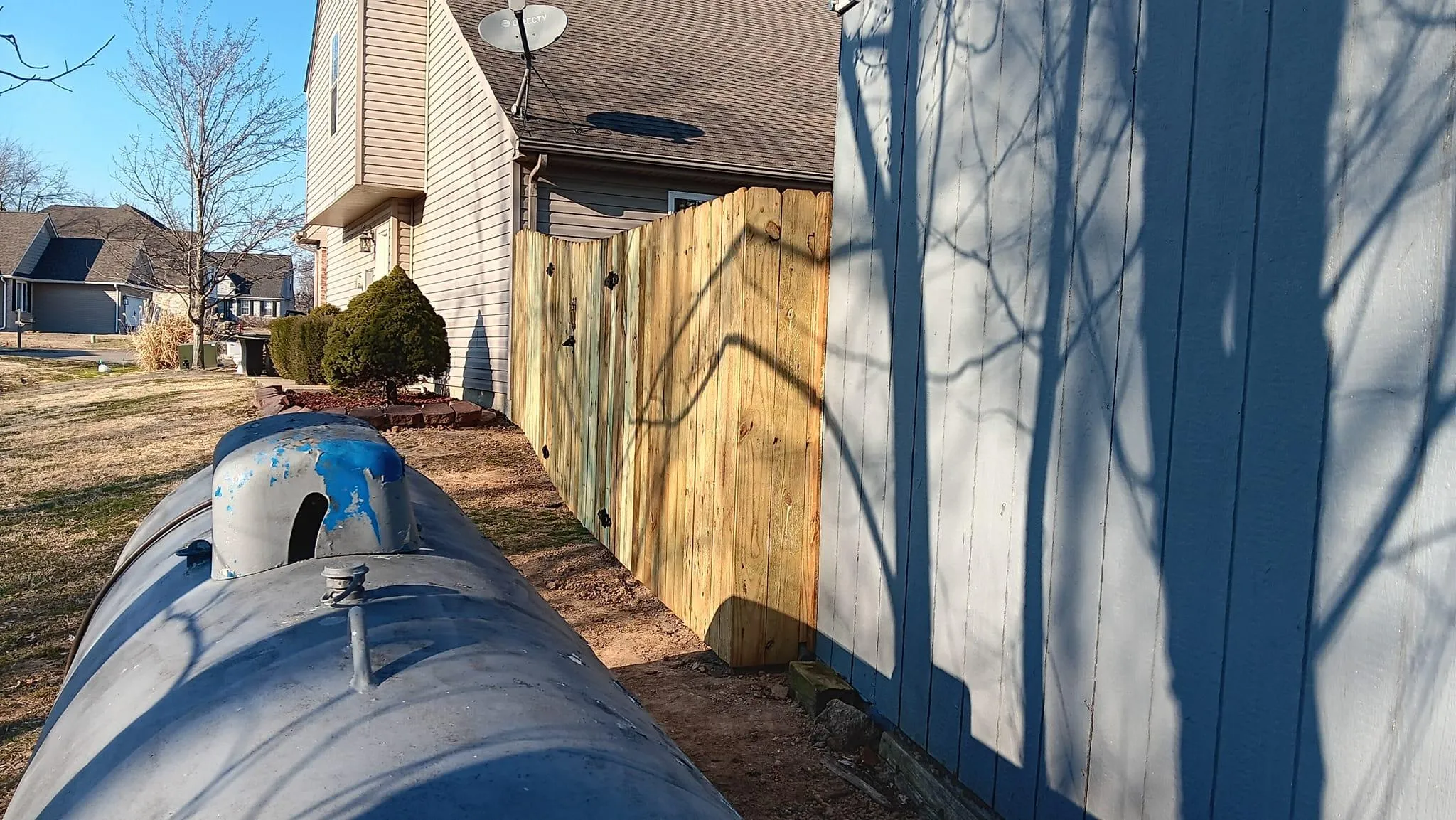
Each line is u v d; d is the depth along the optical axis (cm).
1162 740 241
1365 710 191
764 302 425
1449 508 175
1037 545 287
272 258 6356
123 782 153
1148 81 248
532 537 686
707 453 465
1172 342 239
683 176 1159
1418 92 183
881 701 375
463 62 1288
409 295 1194
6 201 5722
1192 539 233
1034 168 291
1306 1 206
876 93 385
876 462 381
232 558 232
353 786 139
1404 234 185
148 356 2388
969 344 322
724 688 422
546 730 162
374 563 232
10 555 660
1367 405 192
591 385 696
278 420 293
